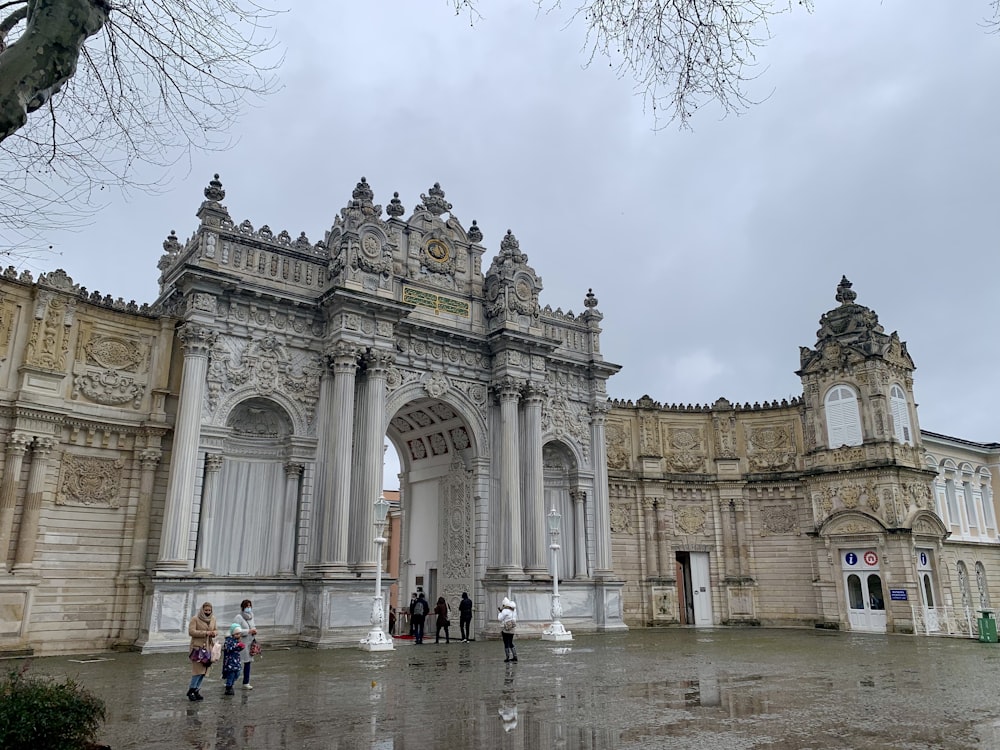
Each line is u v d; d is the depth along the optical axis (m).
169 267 31.34
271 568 27.98
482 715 13.02
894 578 36.81
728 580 42.19
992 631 30.75
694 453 44.16
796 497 42.41
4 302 24.81
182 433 25.88
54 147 9.66
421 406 34.59
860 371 39.97
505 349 34.25
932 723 12.18
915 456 40.25
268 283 29.36
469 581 33.25
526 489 33.84
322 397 29.55
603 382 38.97
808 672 19.50
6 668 19.80
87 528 25.44
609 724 12.15
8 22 8.82
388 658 22.95
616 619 35.97
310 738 11.10
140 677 18.08
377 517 25.89
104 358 26.72
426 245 34.56
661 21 9.14
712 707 13.84
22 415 24.28
